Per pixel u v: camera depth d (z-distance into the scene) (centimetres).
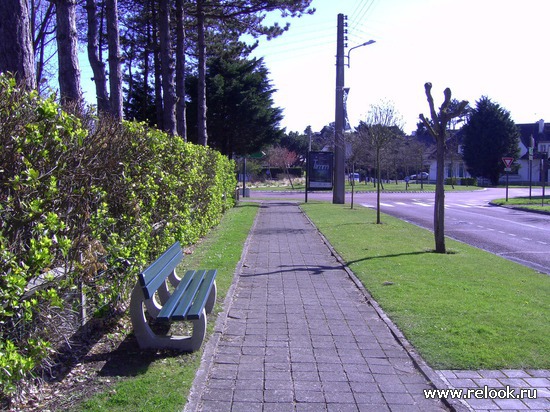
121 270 610
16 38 606
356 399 444
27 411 390
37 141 381
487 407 429
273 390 458
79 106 549
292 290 834
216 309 695
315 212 2353
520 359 520
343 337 602
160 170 781
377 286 832
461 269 977
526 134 7612
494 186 6362
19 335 385
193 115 3262
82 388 436
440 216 1192
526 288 820
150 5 2345
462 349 545
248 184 6134
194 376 470
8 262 344
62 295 451
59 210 432
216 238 1366
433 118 1189
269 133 3506
